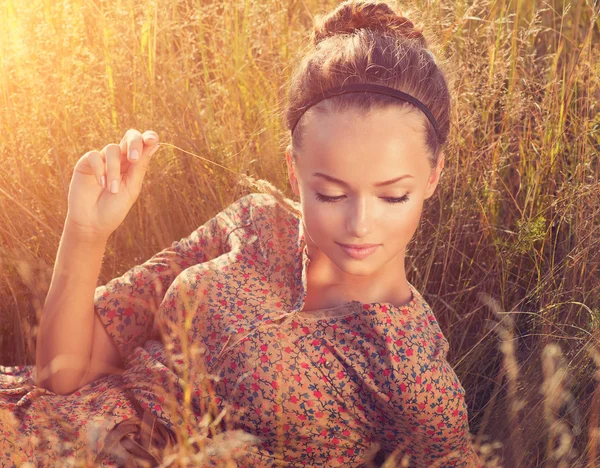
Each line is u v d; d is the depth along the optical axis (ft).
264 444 5.77
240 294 5.99
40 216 8.89
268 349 5.60
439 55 6.70
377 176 5.23
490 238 8.84
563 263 8.26
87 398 6.13
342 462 5.94
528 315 8.13
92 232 6.03
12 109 9.38
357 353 5.58
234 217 6.75
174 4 10.91
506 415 6.91
